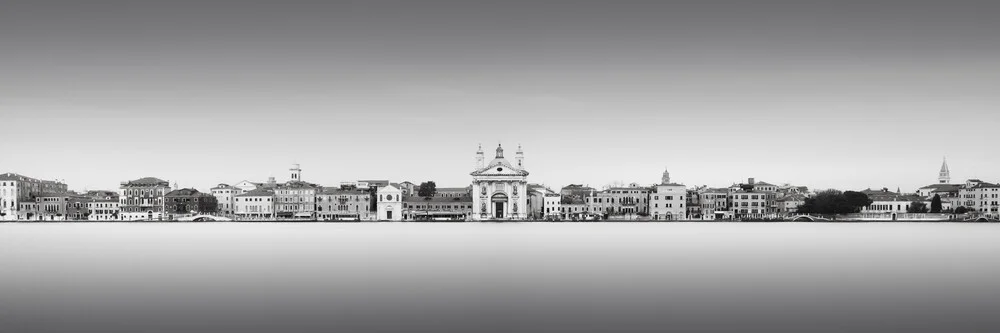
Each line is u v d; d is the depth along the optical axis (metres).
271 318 51.06
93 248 115.62
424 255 100.50
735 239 143.75
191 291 63.09
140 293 61.97
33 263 88.12
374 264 86.69
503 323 49.50
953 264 86.19
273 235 166.62
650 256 98.19
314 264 86.62
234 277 73.19
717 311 53.59
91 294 61.41
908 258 94.62
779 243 129.12
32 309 54.12
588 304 56.56
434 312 53.31
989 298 59.12
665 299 59.00
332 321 50.00
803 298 59.44
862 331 46.75
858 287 65.50
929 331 46.59
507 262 89.19
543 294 61.53
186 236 159.25
